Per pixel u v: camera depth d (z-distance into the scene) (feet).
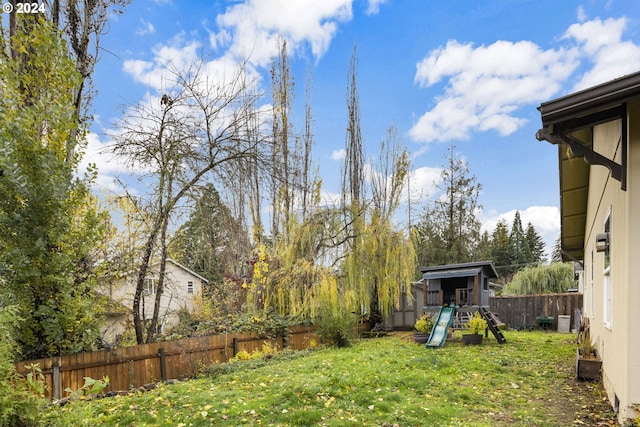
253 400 16.94
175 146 27.81
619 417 13.34
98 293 25.59
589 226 25.77
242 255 43.75
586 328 29.12
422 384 19.08
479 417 14.38
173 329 33.83
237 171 29.60
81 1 25.81
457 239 65.92
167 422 14.55
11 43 21.48
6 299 18.31
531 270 63.26
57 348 21.20
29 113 19.24
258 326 34.94
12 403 9.15
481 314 36.86
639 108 12.09
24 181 19.10
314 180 50.67
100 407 16.80
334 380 19.34
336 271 42.68
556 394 17.31
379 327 50.42
